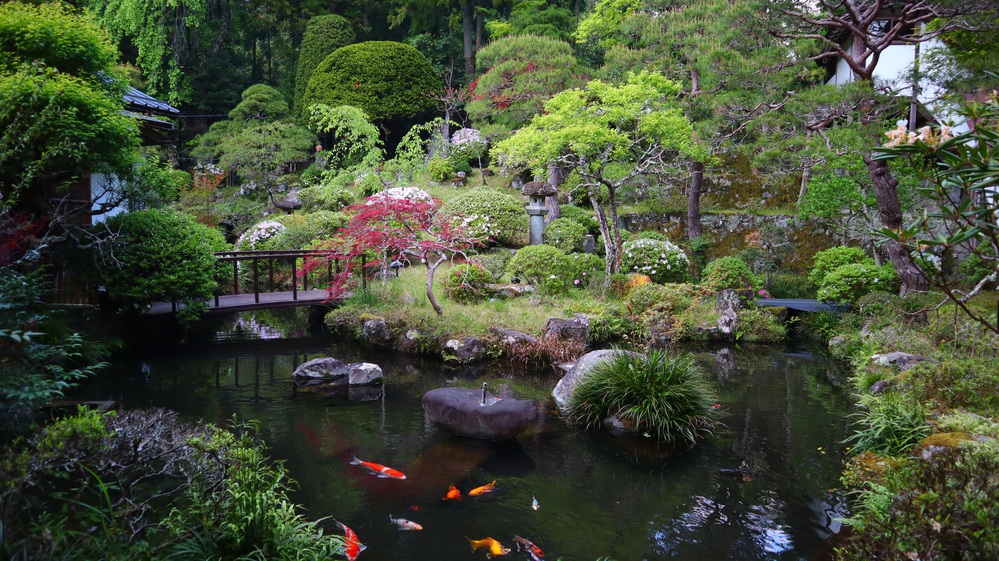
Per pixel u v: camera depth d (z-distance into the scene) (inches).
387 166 736.3
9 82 254.5
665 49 529.7
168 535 138.5
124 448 158.2
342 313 417.4
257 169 770.8
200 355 369.7
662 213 655.1
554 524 178.1
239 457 167.3
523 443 241.8
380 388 313.1
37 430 162.6
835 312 444.5
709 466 220.5
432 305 406.6
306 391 304.0
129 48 911.7
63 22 299.4
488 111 671.1
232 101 969.5
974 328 306.2
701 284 496.4
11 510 122.5
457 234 427.5
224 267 441.4
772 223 618.8
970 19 354.6
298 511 180.9
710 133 466.0
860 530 152.4
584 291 469.1
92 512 138.9
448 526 175.2
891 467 183.0
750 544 168.7
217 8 1032.2
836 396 304.2
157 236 346.3
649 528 176.7
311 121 821.2
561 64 617.0
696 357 385.4
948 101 354.0
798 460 225.3
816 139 411.8
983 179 109.7
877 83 386.9
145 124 415.8
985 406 222.7
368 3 1011.9
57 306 305.1
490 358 369.7
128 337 367.2
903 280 393.4
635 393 254.8
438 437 245.1
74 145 270.5
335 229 586.6
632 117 446.6
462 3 962.7
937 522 121.0
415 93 840.3
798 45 457.1
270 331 444.8
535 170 517.3
